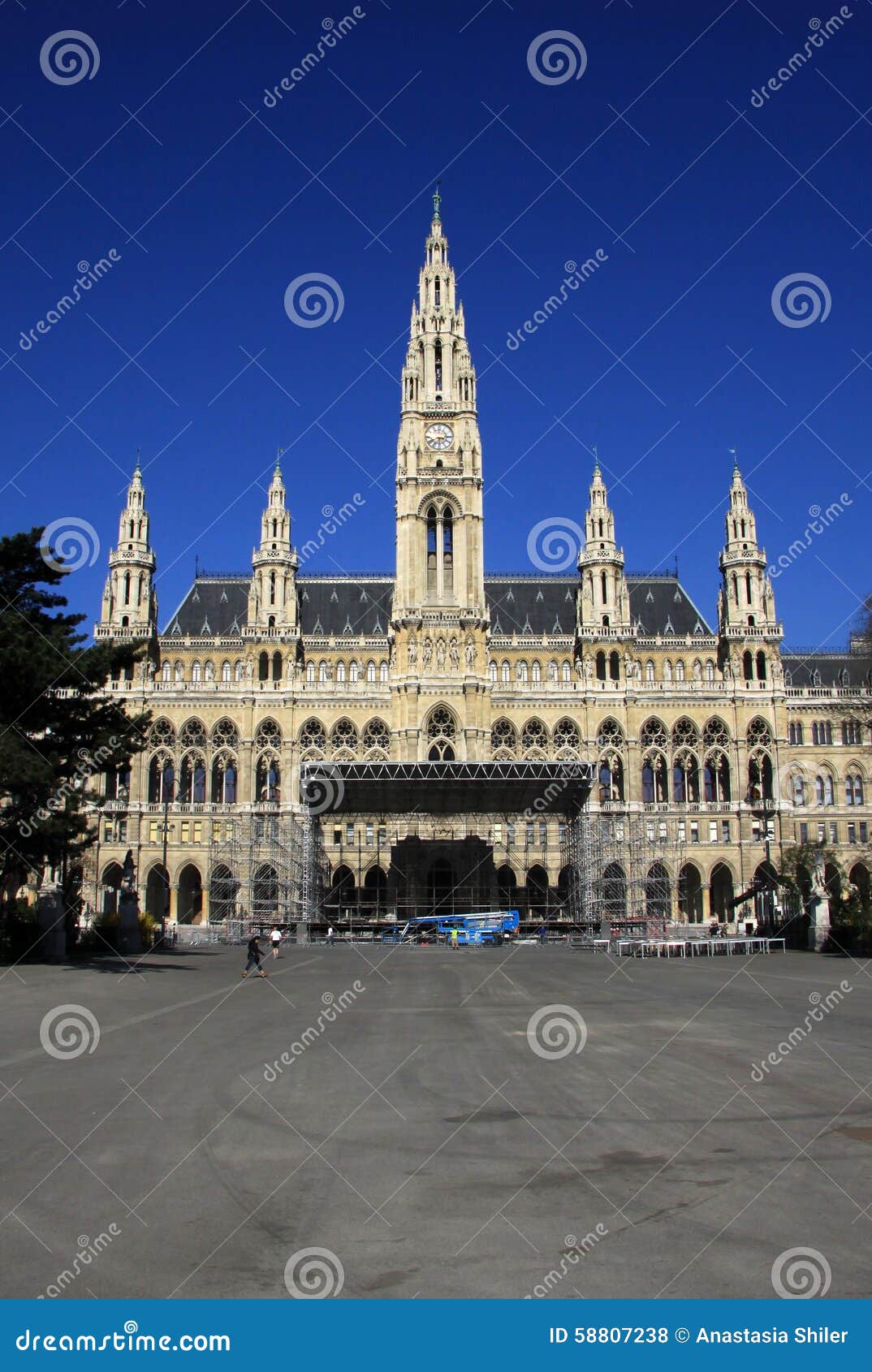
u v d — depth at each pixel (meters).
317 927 109.12
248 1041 32.31
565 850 131.38
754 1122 20.42
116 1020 37.56
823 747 141.62
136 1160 17.88
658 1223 14.52
